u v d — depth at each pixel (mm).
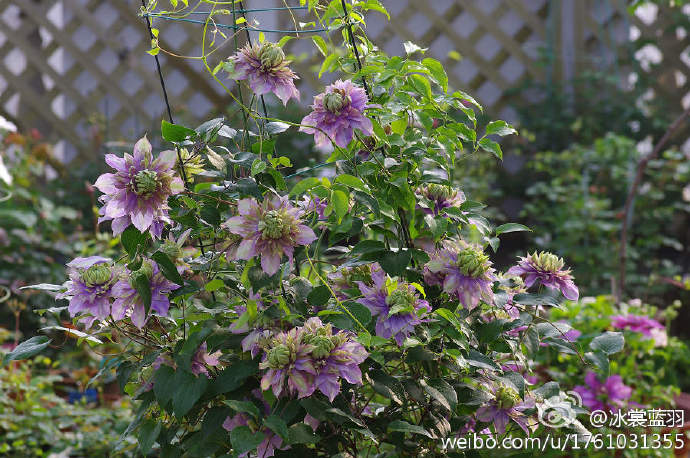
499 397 1917
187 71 5590
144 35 5824
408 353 1854
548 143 5293
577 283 4082
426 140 2010
